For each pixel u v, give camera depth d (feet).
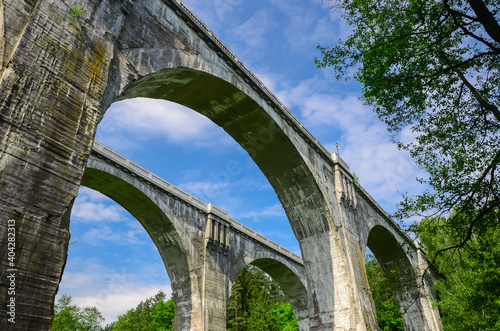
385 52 43.01
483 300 69.00
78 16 33.27
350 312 63.26
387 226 103.81
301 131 69.92
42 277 24.39
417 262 120.26
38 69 28.48
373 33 44.16
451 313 94.22
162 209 103.14
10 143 25.16
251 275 213.87
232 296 199.93
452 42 43.14
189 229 110.42
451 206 43.47
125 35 39.17
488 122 43.06
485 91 44.16
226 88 54.80
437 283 108.17
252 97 57.77
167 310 232.32
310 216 71.61
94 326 173.37
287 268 156.25
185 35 47.96
